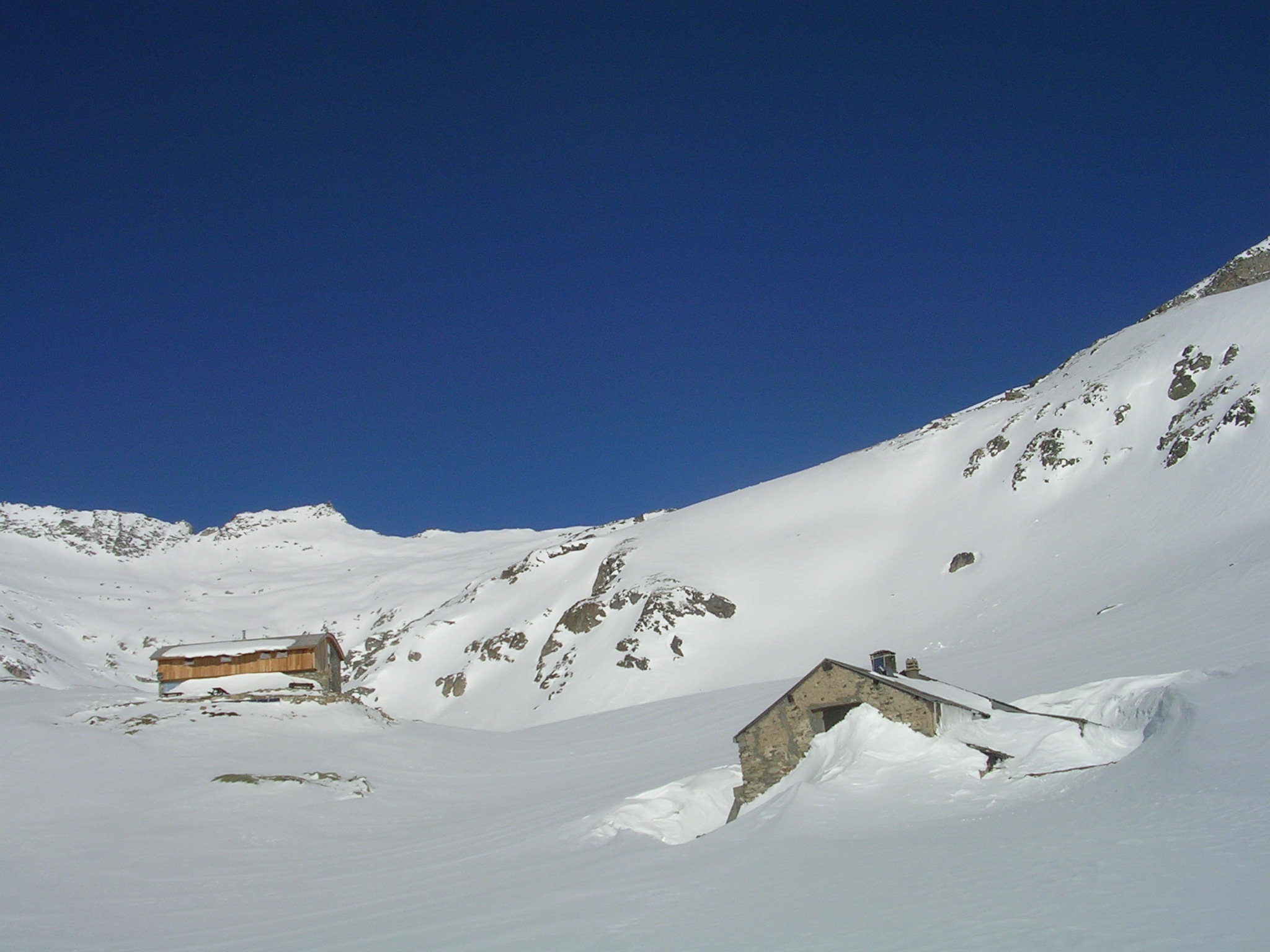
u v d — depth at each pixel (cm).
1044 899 1445
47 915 2998
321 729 6312
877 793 2659
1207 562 7794
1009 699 4172
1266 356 11369
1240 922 1176
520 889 2541
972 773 2691
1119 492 11288
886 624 11088
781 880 1939
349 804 4878
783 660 11206
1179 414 11794
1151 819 1828
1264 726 2277
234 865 3759
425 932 2108
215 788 4844
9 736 5450
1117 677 4141
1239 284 17838
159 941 2594
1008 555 11394
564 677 13412
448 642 16988
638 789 4191
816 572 13562
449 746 6650
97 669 18288
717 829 2928
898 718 3028
